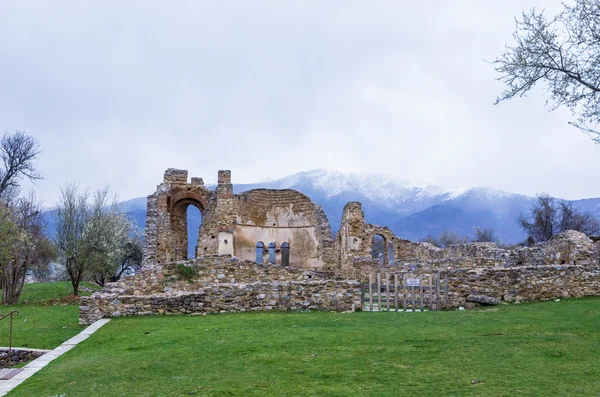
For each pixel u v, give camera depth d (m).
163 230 46.41
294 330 18.08
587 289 24.48
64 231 47.47
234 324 20.20
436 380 11.19
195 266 31.17
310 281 24.34
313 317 21.44
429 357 13.26
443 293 24.23
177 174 52.09
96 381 12.47
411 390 10.55
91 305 23.77
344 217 44.72
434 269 28.75
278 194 51.56
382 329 17.59
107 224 52.97
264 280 32.00
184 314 23.88
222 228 44.66
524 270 24.22
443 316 20.39
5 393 11.91
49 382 12.63
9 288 40.53
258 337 16.98
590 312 19.64
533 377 11.10
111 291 28.89
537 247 33.25
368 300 26.92
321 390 10.80
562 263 30.47
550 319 18.39
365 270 39.78
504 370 11.73
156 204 47.16
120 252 56.81
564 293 24.27
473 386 10.63
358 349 14.54
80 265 45.66
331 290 24.03
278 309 24.17
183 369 13.14
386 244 51.53
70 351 16.94
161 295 24.38
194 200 52.78
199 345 16.16
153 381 12.16
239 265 31.80
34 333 22.14
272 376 12.05
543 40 17.98
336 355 13.91
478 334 16.03
